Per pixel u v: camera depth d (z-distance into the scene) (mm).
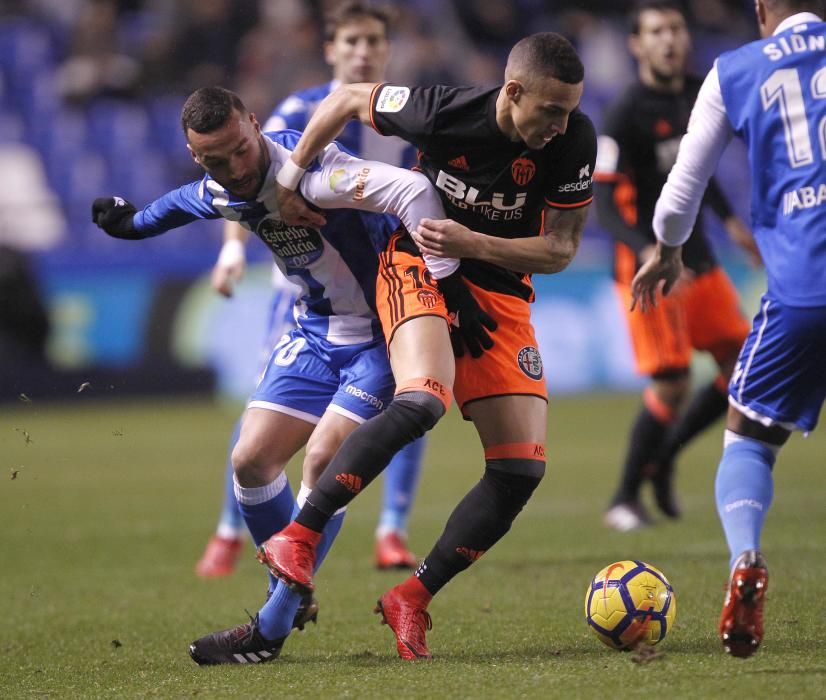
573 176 13508
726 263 58906
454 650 14344
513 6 72062
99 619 17875
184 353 55906
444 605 17828
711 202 25219
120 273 55562
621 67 72062
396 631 14102
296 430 14648
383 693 11680
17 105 64375
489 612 17094
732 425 13641
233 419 52062
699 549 22328
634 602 13570
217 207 14312
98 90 64125
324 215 14203
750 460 13250
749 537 12578
